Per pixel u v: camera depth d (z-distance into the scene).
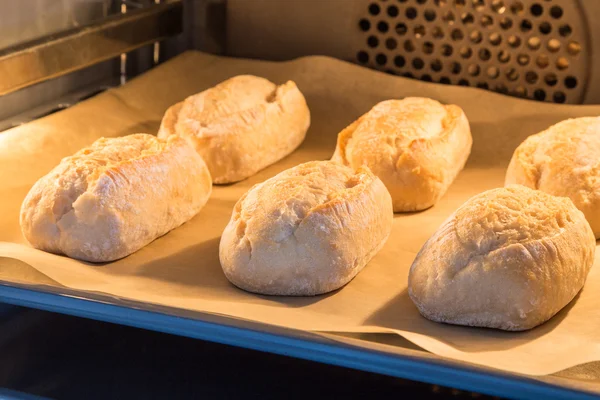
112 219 0.76
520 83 0.97
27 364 0.69
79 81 0.97
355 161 0.85
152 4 1.01
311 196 0.75
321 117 0.97
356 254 0.74
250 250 0.73
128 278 0.74
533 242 0.70
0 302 0.69
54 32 0.90
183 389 0.67
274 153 0.91
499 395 0.62
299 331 0.65
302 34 1.02
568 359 0.65
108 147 0.81
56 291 0.68
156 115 0.94
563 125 0.85
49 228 0.76
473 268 0.70
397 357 0.63
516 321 0.69
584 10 0.92
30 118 0.92
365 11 0.99
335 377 0.69
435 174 0.84
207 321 0.66
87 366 0.69
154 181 0.79
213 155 0.87
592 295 0.72
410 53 0.99
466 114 0.94
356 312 0.72
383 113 0.89
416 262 0.73
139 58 1.03
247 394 0.67
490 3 0.95
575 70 0.94
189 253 0.78
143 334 0.72
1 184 0.82
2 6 0.85
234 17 1.03
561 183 0.80
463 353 0.66
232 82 0.94
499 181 0.88
